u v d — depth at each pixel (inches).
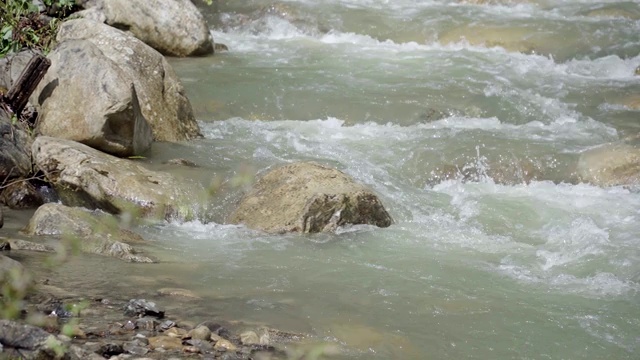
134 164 392.8
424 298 304.8
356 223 370.0
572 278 331.0
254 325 266.8
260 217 368.8
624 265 342.3
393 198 406.9
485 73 581.6
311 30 672.4
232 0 710.5
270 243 349.4
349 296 301.4
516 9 724.7
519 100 530.3
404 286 314.7
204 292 292.8
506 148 457.7
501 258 349.4
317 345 256.5
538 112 519.5
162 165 411.8
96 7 576.1
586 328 288.7
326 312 285.1
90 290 280.4
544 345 275.3
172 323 254.5
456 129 487.2
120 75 418.3
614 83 577.6
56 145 386.0
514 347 272.7
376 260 339.3
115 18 569.3
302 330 268.2
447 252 353.4
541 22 677.3
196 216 374.0
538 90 557.6
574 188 433.4
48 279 286.2
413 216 391.9
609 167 443.2
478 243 365.4
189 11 590.2
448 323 286.0
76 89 417.4
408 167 442.3
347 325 276.5
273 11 690.8
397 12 705.0
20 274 268.8
